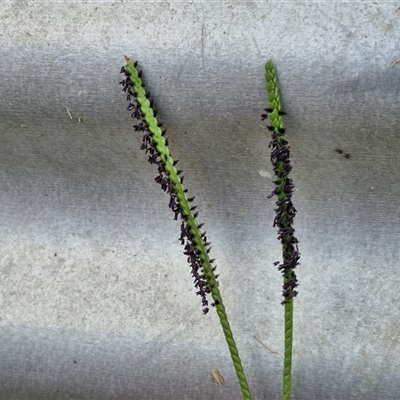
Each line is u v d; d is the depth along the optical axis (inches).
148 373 13.3
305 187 12.9
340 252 13.0
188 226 12.1
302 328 13.0
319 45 12.1
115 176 13.2
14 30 12.5
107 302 13.3
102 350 13.3
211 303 12.8
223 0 12.2
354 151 12.5
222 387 13.2
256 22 12.2
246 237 13.1
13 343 13.4
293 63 12.2
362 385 12.9
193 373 13.2
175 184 12.1
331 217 12.9
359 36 12.1
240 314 13.1
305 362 13.0
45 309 13.4
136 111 12.2
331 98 12.3
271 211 13.0
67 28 12.5
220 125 12.6
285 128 12.5
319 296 13.0
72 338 13.4
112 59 12.5
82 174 13.3
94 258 13.4
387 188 12.7
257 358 13.1
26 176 13.4
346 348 12.9
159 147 12.1
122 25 12.4
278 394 13.1
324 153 12.6
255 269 13.1
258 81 12.3
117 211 13.3
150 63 12.4
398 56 12.0
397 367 12.9
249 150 12.7
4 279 13.4
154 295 13.2
